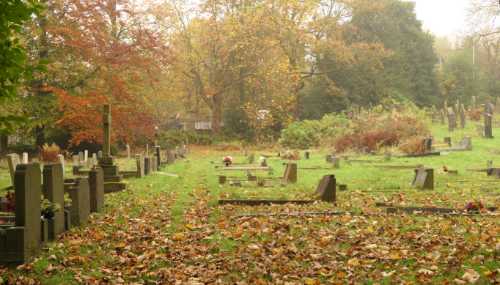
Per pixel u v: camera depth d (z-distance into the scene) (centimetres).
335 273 874
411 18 7456
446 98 7406
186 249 1057
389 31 7094
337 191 1905
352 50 6575
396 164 2964
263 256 984
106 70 4397
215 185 2178
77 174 2589
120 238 1170
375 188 1972
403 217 1323
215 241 1116
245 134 6316
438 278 823
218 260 974
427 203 1584
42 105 4212
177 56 5884
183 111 6731
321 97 6769
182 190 2052
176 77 6134
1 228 1010
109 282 867
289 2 6212
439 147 3722
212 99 6331
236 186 2128
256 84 6197
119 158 4350
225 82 6222
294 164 2211
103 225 1305
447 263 894
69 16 4300
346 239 1091
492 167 2606
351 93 6744
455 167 2728
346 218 1310
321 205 1559
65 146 4738
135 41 4672
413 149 3466
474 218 1295
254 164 3325
